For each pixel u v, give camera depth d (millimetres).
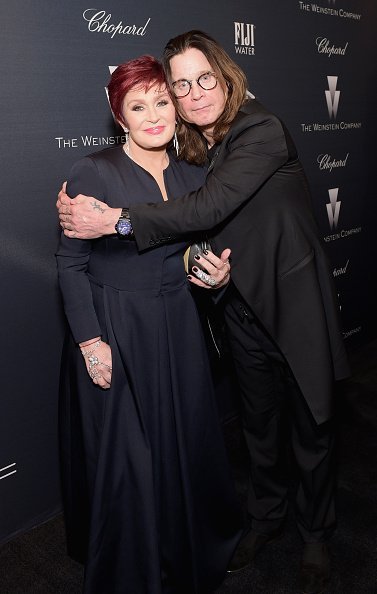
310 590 1924
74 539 1960
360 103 3578
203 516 1897
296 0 2965
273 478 2084
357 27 3445
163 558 1824
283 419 2035
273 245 1659
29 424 2223
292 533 2205
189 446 1782
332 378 1729
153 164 1632
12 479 2219
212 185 1552
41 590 1973
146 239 1529
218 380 2898
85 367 1701
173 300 1672
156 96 1499
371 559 2072
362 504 2363
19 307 2100
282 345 1709
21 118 1964
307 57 3102
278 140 1599
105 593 1772
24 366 2160
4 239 2012
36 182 2047
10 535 2252
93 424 1729
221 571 1961
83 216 1505
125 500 1717
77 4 2035
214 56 1608
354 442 2787
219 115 1662
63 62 2035
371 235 3893
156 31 2309
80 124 2125
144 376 1658
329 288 1765
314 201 3350
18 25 1902
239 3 2639
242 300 1805
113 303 1619
